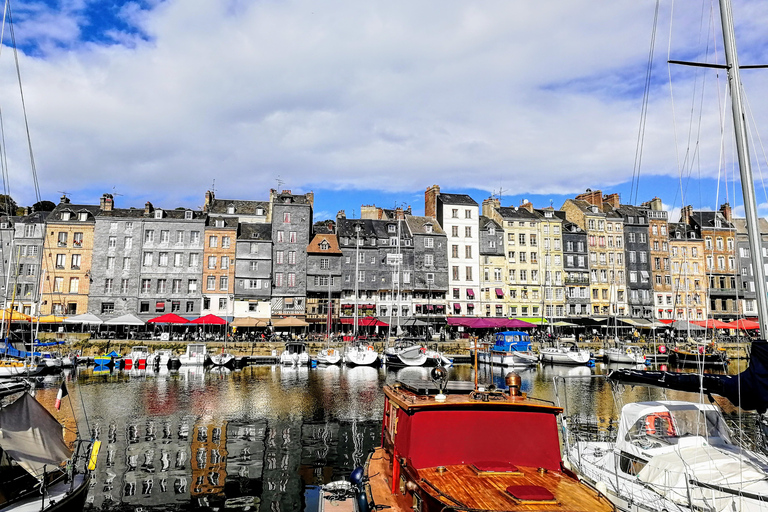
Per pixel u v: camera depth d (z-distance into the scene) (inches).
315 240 2723.9
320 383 1472.7
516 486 293.0
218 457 711.1
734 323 2257.6
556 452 341.7
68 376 1595.7
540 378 1626.5
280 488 592.1
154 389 1338.6
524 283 2940.5
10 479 401.1
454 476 314.0
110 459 695.1
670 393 1248.8
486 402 343.6
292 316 2583.7
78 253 2506.2
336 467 671.1
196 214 2655.0
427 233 2844.5
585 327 2861.7
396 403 385.4
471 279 2886.3
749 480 375.2
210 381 1510.8
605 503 280.5
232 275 2578.7
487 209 3139.8
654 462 428.8
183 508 531.5
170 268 2544.3
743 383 376.5
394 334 2642.7
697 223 3203.7
